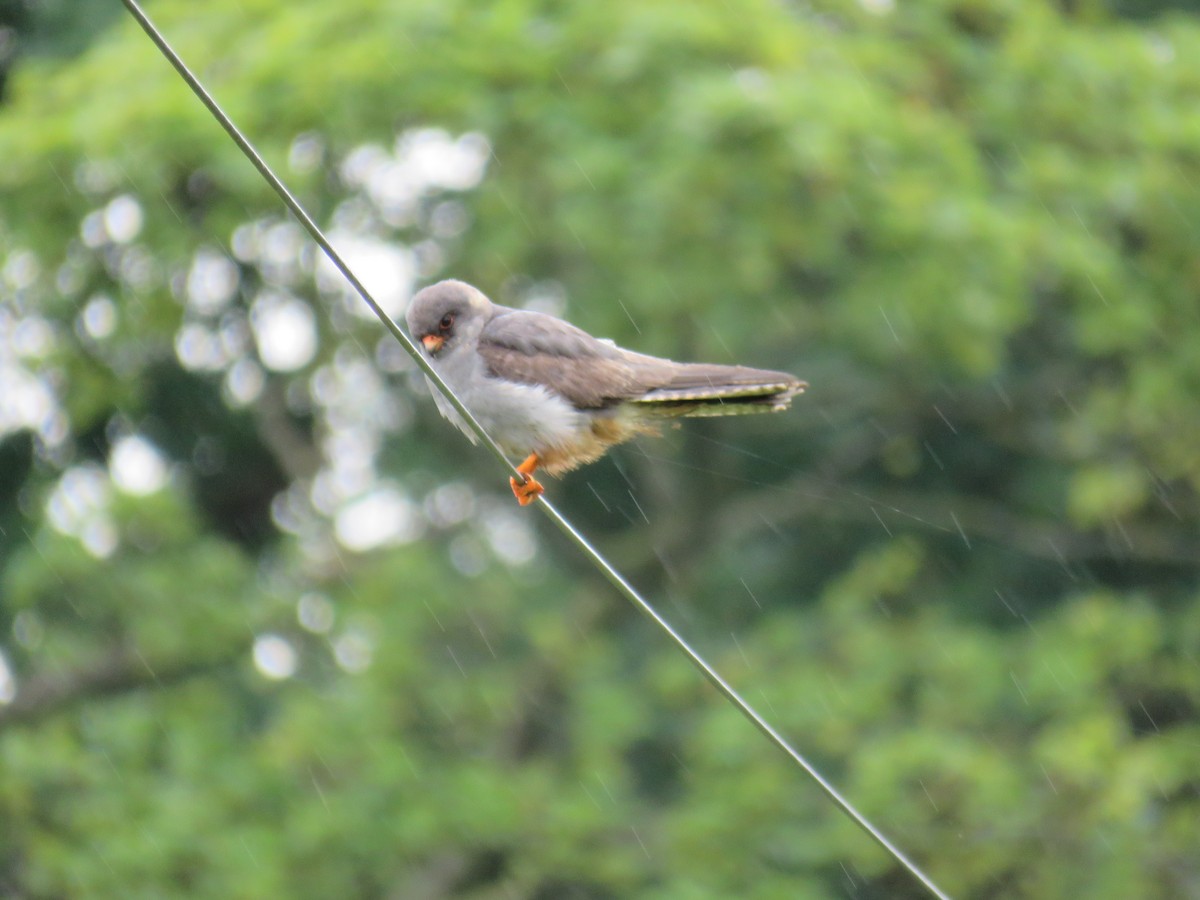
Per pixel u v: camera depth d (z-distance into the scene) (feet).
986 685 51.78
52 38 57.36
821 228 49.49
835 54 50.24
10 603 54.95
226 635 55.36
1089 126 53.01
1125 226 56.59
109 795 51.62
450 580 57.82
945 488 61.72
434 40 47.91
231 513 67.77
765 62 47.83
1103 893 48.75
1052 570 59.72
